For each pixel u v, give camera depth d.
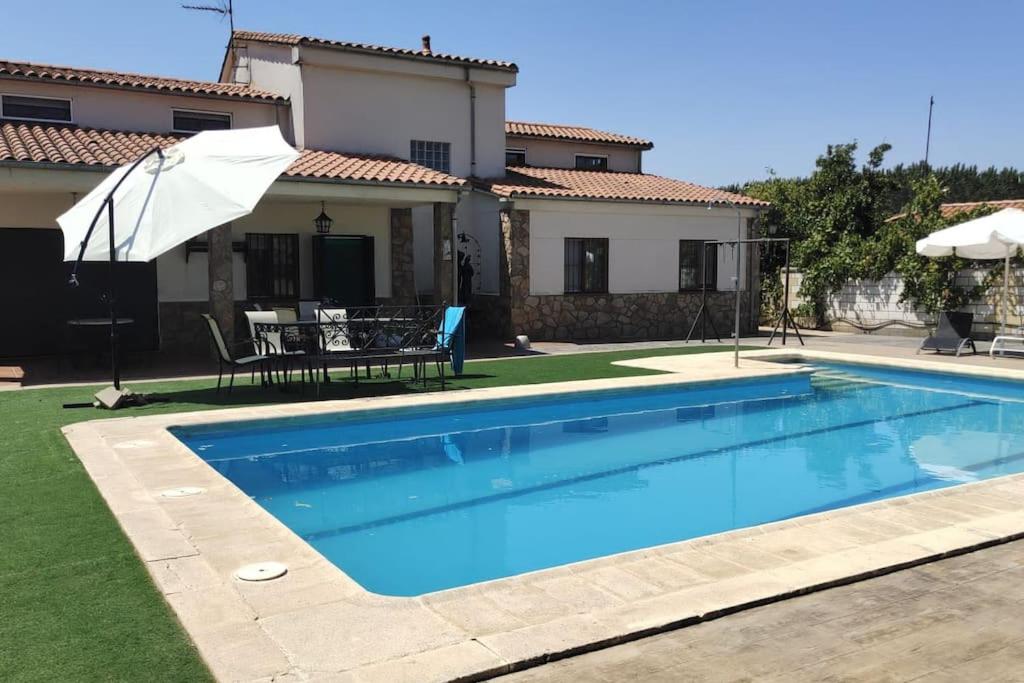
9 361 13.26
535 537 5.72
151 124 15.51
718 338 17.89
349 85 16.94
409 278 16.84
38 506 5.09
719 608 3.54
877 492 6.94
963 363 13.45
